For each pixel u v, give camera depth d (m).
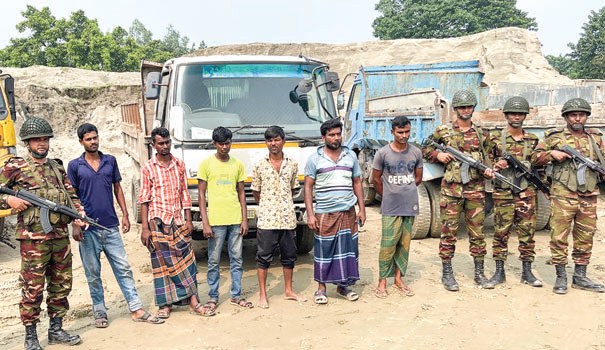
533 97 12.51
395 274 5.55
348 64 34.25
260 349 4.17
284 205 5.08
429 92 7.79
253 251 7.66
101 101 25.36
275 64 6.63
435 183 7.79
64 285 4.35
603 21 45.12
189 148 5.93
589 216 5.29
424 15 52.22
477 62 10.60
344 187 5.12
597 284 5.34
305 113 6.52
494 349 4.09
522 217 5.49
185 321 4.81
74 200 4.40
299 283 5.96
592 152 5.25
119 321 4.85
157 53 56.84
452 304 5.10
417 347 4.15
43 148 4.16
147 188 4.81
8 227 8.73
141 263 6.93
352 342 4.27
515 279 5.84
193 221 5.91
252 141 6.09
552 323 4.58
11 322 5.02
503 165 5.38
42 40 54.84
